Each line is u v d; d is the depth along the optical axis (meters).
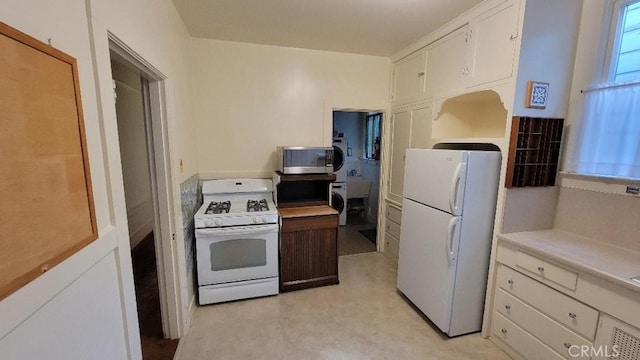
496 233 1.98
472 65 2.15
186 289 2.12
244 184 2.90
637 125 1.62
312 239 2.71
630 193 1.65
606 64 1.77
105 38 1.00
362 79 3.30
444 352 1.95
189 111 2.55
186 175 2.33
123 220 1.11
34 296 0.65
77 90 0.82
